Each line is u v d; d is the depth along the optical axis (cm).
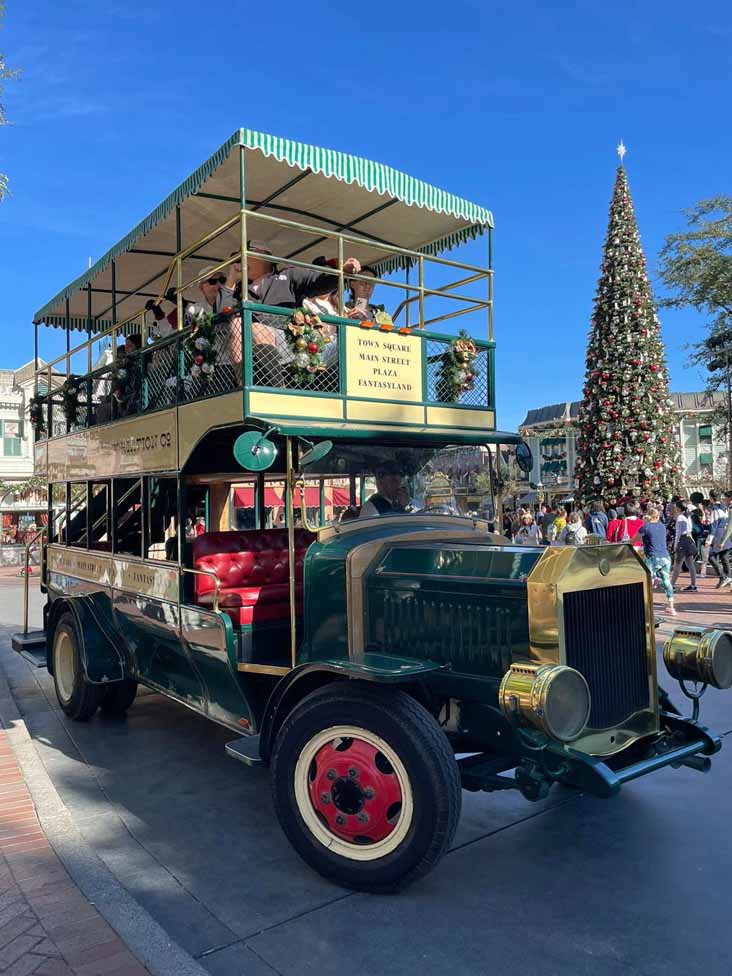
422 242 684
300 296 601
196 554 511
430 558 399
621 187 2173
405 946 303
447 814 327
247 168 517
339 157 481
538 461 4447
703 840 401
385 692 349
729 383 2058
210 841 407
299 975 284
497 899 340
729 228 1914
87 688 620
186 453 495
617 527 1364
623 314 2139
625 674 381
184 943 306
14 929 304
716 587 1470
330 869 352
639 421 2100
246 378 430
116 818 438
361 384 481
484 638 366
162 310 786
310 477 437
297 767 368
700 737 389
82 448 702
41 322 873
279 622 473
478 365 557
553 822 427
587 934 311
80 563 692
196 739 594
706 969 285
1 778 485
